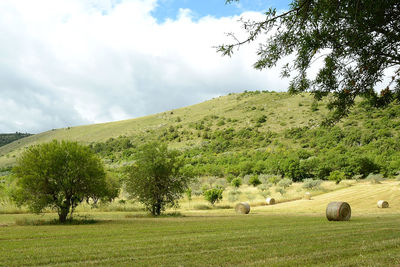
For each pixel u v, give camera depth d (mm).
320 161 75312
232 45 5219
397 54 5387
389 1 4664
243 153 113000
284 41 5488
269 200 38531
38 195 16672
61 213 16953
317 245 7531
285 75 5992
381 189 42969
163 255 6504
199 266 5422
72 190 17266
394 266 5074
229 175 77438
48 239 9438
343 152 86938
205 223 15383
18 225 15109
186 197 46469
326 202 36094
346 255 6242
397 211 25938
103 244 8211
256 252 6684
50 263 5867
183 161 25078
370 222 15008
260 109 190875
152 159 24391
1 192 28938
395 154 76062
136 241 8711
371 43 5422
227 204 37719
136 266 5473
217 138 150750
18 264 5777
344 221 16234
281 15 5133
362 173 71688
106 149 173375
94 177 17688
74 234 10672
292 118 157625
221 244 7930
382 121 101750
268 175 74250
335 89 5992
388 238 8508
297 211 28484
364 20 5062
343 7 5012
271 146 123750
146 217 21453
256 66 5785
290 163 74250
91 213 25828
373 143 90188
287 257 6113
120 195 45812
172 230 11828
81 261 6004
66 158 17156
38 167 16656
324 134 109500
